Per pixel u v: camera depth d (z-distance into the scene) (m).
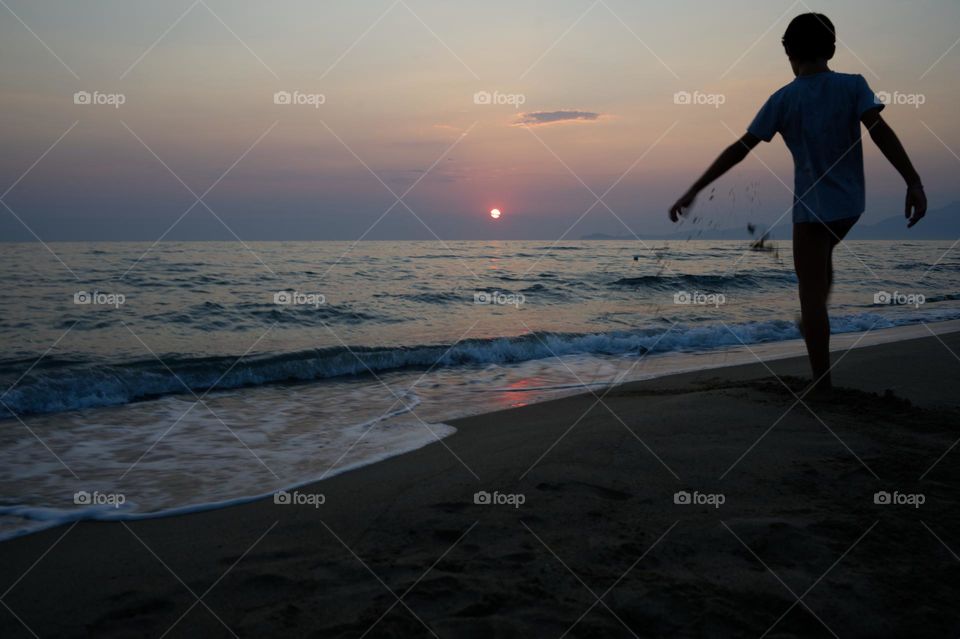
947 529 2.06
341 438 4.27
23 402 5.49
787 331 10.07
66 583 2.11
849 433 3.08
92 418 5.07
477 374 7.08
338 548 2.26
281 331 10.52
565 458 2.99
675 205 3.33
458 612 1.73
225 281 17.88
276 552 2.27
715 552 1.99
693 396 4.05
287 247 36.62
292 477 3.37
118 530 2.64
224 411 5.31
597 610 1.70
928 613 1.61
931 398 4.07
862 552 1.93
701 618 1.64
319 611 1.79
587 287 17.64
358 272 21.84
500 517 2.38
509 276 20.48
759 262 18.92
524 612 1.71
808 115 3.10
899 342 7.66
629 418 3.66
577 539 2.14
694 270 19.25
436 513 2.50
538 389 6.03
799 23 3.20
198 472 3.54
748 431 3.19
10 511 2.91
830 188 3.14
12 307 11.96
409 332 10.45
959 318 12.00
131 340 9.27
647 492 2.53
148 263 22.28
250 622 1.75
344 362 7.43
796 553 1.94
